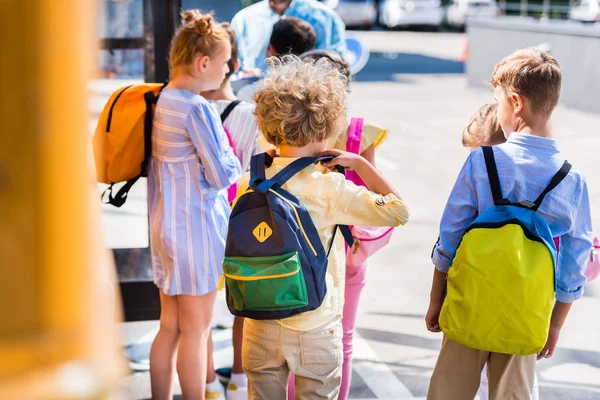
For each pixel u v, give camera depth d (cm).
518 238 222
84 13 55
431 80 1819
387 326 474
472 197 238
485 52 1631
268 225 223
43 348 55
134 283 402
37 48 54
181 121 289
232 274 222
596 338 459
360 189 234
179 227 297
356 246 282
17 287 55
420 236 662
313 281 225
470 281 224
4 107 54
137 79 405
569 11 1614
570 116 1334
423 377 403
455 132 1159
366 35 2994
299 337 232
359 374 405
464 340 228
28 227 55
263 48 510
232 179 298
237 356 361
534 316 222
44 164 55
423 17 3131
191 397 312
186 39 292
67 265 56
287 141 233
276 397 241
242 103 329
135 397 366
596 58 1336
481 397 307
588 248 238
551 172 232
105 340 59
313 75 235
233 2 569
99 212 60
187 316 306
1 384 55
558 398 381
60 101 55
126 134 293
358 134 288
